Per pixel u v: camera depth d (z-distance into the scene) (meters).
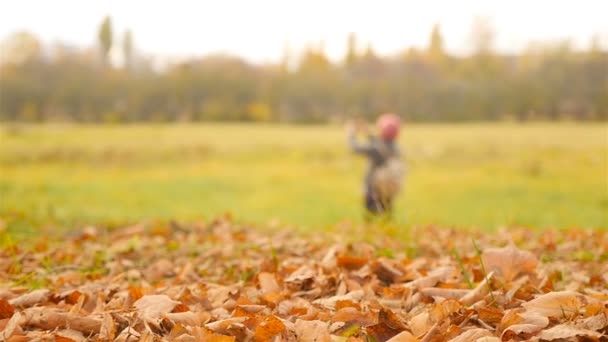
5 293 3.15
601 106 81.88
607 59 90.19
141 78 95.00
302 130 49.47
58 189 18.00
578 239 5.45
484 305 2.59
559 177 21.92
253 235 6.28
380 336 2.30
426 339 2.19
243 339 2.27
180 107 89.44
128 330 2.32
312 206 16.08
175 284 3.80
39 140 35.19
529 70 93.38
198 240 5.81
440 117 82.81
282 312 2.70
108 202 15.90
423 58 102.19
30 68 94.50
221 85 91.69
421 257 4.61
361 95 87.06
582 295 2.67
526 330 2.14
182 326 2.34
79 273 4.08
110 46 104.69
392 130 8.16
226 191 19.78
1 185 18.11
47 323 2.49
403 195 17.86
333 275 3.26
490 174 23.09
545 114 82.69
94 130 45.75
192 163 28.45
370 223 7.03
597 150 28.64
